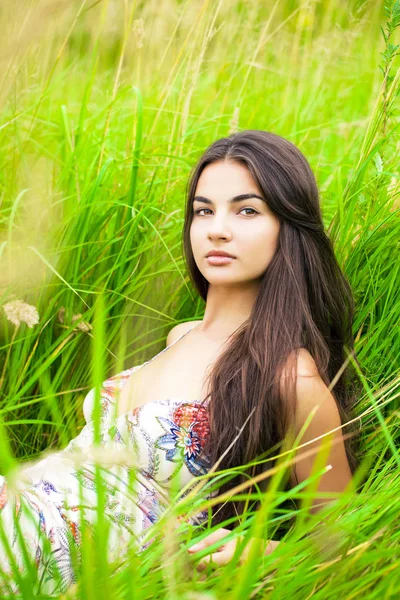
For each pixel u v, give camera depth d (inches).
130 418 59.8
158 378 63.3
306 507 44.1
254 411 57.4
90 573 34.6
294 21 133.3
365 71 132.7
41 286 78.3
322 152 110.6
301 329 60.2
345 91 130.0
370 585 41.4
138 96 83.8
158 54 106.1
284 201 61.3
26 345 76.4
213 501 42.4
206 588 44.7
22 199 83.2
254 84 129.2
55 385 78.5
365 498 50.3
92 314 76.2
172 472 58.5
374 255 77.0
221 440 57.7
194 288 76.9
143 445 58.7
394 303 76.7
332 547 43.7
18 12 60.1
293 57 127.1
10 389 74.9
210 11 101.6
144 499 57.7
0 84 76.3
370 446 67.2
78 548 52.5
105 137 90.1
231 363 59.5
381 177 80.6
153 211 86.7
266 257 61.9
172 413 59.3
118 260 81.6
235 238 61.1
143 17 104.2
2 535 37.7
